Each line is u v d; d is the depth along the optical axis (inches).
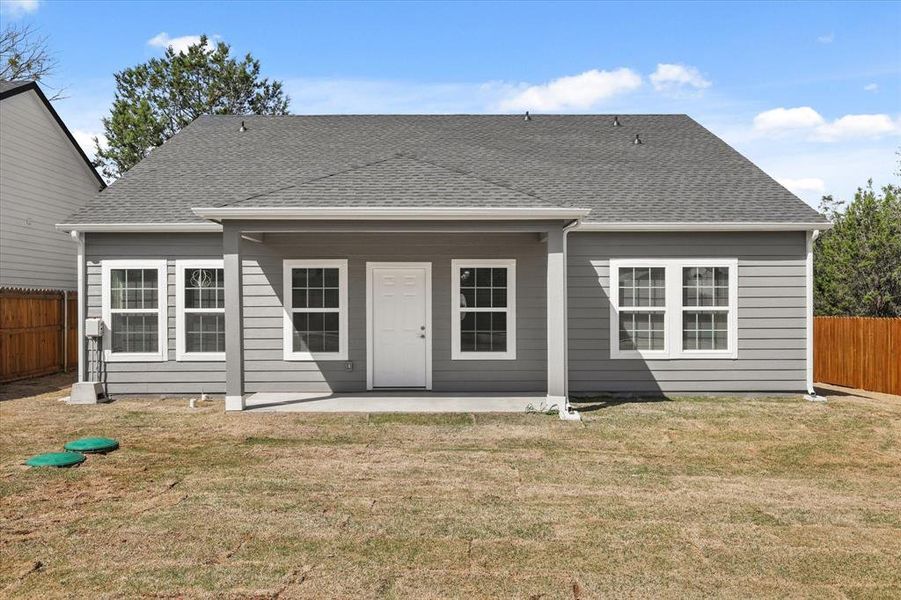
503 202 416.8
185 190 524.1
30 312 616.7
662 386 497.0
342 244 498.0
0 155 665.0
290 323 497.7
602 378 496.1
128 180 542.0
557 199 514.3
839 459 324.2
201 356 495.8
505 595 172.9
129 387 495.8
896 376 538.3
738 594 174.4
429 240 498.9
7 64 1157.1
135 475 285.7
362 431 374.3
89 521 226.5
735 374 498.0
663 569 190.1
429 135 631.8
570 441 353.7
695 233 494.9
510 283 498.0
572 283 496.1
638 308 494.6
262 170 553.6
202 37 1240.8
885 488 275.3
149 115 1170.6
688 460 318.7
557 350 423.2
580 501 252.5
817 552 203.5
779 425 397.1
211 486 269.1
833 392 553.6
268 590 174.7
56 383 583.2
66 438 356.8
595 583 180.4
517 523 227.3
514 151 602.2
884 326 550.3
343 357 498.9
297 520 228.7
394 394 486.9
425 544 207.8
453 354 498.9
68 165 786.2
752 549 205.5
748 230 491.5
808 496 262.5
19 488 265.6
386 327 502.0
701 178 551.5
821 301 888.3
